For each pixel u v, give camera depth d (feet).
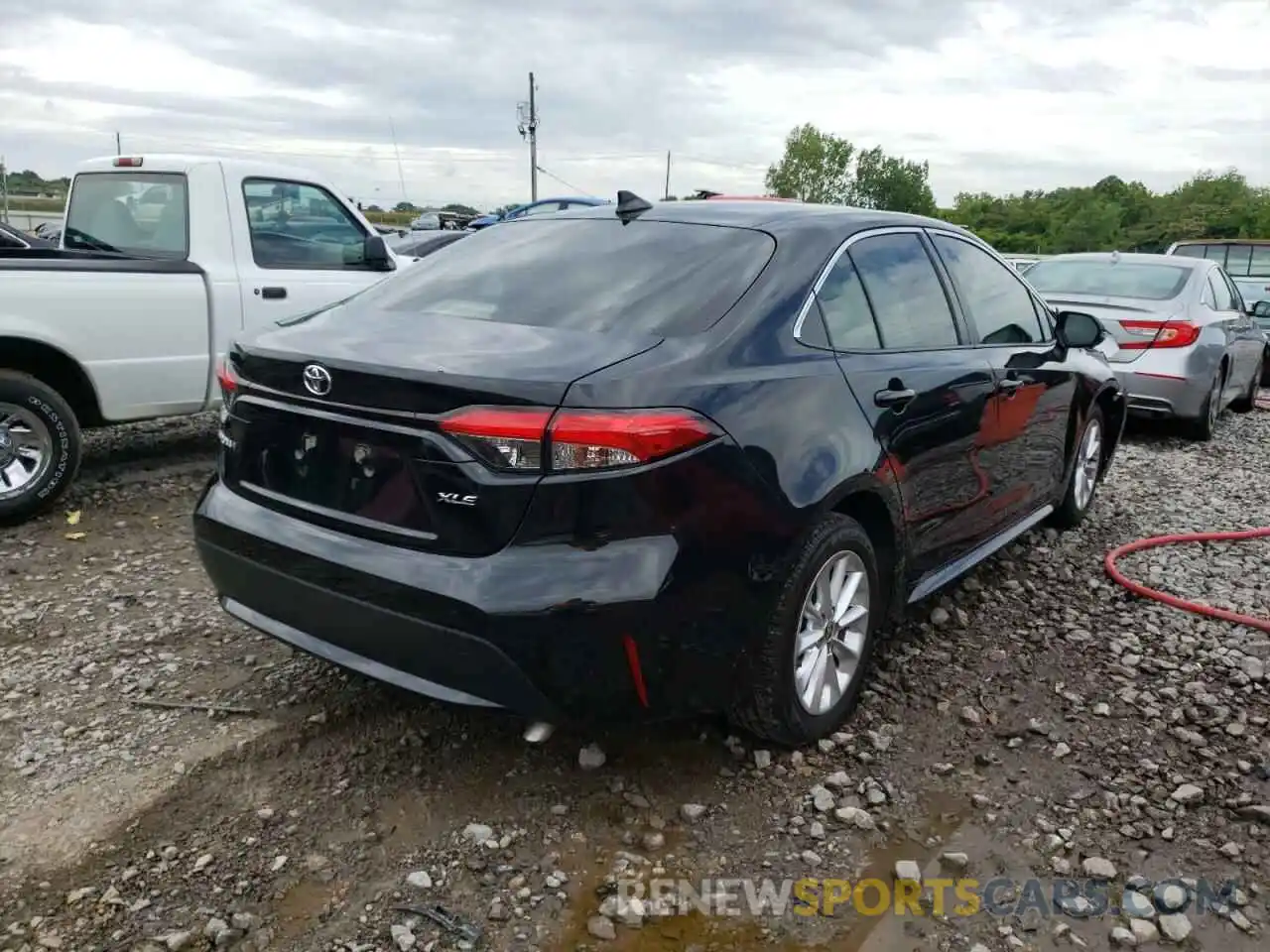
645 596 8.64
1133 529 19.47
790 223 11.62
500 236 12.84
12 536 17.12
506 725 11.28
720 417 9.18
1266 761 11.09
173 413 19.92
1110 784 10.62
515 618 8.50
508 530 8.63
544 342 9.53
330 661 9.84
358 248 23.79
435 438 8.78
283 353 9.89
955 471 12.87
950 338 13.25
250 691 11.93
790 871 9.18
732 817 9.87
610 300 10.45
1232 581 16.61
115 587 15.06
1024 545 18.03
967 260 14.48
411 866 9.04
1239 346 32.07
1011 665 13.26
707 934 8.38
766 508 9.44
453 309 10.97
